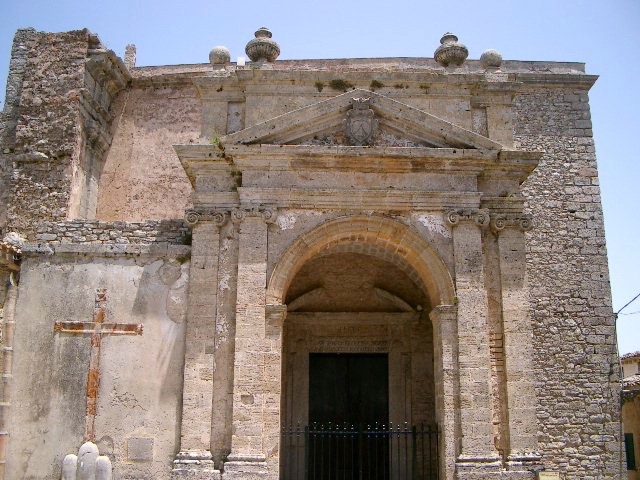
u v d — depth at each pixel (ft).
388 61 79.00
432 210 50.88
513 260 50.78
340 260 64.03
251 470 45.03
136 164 76.79
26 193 69.41
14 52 74.59
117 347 49.85
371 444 61.87
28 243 52.34
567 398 65.26
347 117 51.80
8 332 50.42
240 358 47.39
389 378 62.85
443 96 54.24
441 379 48.47
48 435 48.60
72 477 47.37
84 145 72.90
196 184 51.57
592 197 70.85
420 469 60.29
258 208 49.85
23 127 71.26
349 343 63.87
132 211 75.56
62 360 49.93
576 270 68.74
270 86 53.72
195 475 45.34
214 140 51.85
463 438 46.85
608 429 64.64
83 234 53.36
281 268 49.52
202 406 47.19
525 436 47.39
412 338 63.31
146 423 48.21
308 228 50.19
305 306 64.75
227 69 71.77
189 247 51.16
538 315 67.31
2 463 48.19
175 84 78.69
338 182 51.11
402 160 50.88
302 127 51.67
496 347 49.34
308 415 62.39
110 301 50.80
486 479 45.83
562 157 71.92
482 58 68.18
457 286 49.42
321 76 53.78
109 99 78.23
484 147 51.37
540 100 73.67
